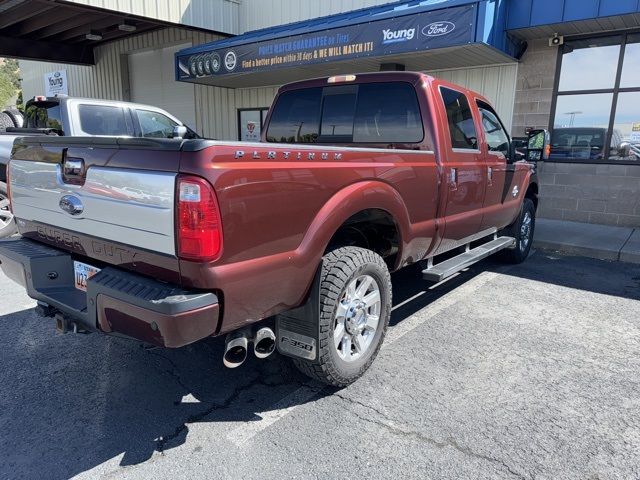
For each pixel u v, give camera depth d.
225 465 2.44
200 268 2.17
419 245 3.73
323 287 2.80
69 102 6.87
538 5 7.89
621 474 2.38
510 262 6.38
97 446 2.59
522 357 3.63
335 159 2.78
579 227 8.62
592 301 4.94
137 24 13.30
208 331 2.27
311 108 4.48
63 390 3.15
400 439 2.64
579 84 8.86
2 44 14.59
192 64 11.25
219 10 12.52
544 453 2.53
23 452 2.54
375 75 4.06
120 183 2.39
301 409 2.94
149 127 7.70
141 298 2.21
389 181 3.21
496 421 2.81
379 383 3.23
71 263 3.00
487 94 9.62
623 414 2.90
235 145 2.23
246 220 2.29
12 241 3.30
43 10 11.66
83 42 16.39
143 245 2.35
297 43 9.23
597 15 7.45
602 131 8.86
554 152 9.32
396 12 7.99
